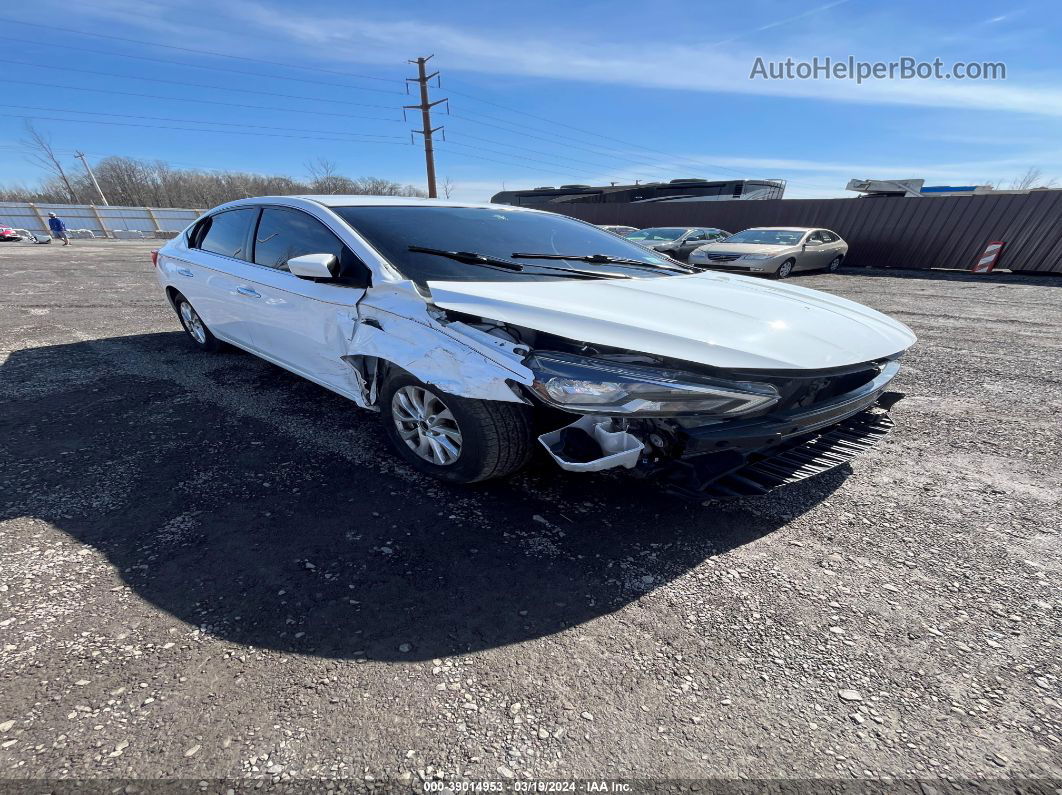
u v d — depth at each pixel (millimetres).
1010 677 1582
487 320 2197
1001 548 2191
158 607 1773
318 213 2945
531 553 2105
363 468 2723
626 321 2086
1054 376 4551
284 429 3197
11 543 2076
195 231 4281
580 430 2086
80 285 9078
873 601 1887
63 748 1299
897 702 1500
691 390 1912
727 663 1622
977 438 3275
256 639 1656
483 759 1322
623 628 1752
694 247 14023
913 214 14562
